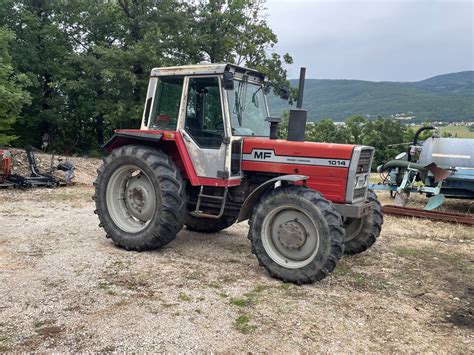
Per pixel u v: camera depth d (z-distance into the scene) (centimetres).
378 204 563
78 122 2486
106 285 420
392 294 440
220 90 514
